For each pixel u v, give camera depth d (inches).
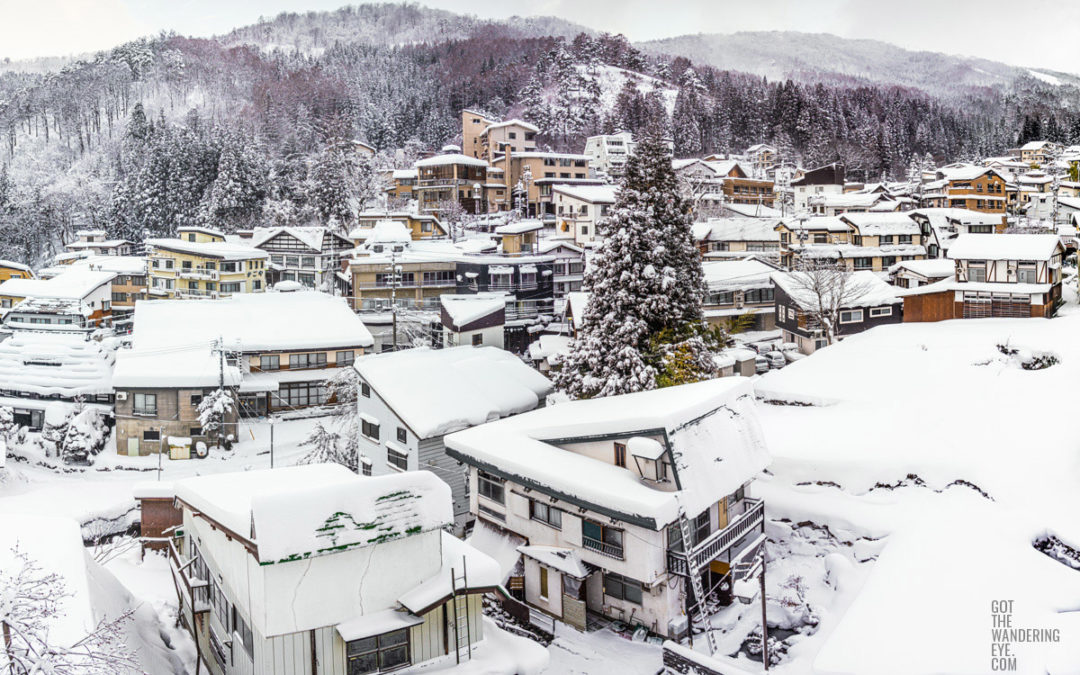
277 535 456.8
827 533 871.7
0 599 333.7
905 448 954.7
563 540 776.9
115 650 396.5
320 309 1720.0
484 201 3440.0
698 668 613.9
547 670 671.8
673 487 711.1
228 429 1411.2
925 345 1315.2
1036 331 1310.3
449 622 528.7
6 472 1277.1
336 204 3144.7
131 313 2279.8
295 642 476.1
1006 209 2878.9
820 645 679.7
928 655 608.1
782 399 1207.6
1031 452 903.7
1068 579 703.1
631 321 1084.5
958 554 754.8
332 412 1526.8
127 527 1190.3
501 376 1263.5
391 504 502.3
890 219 2260.1
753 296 2036.2
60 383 1497.3
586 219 2832.2
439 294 2132.1
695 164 3506.4
